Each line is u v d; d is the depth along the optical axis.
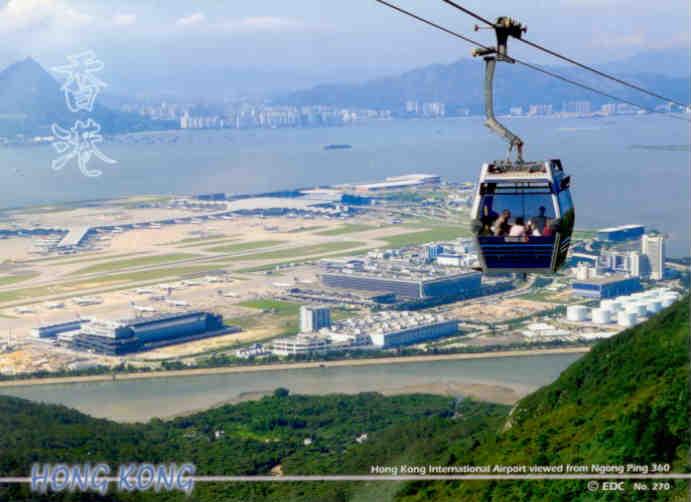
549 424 119.19
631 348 137.00
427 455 133.50
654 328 141.12
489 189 50.66
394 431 155.75
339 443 167.50
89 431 161.62
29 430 160.38
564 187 51.56
